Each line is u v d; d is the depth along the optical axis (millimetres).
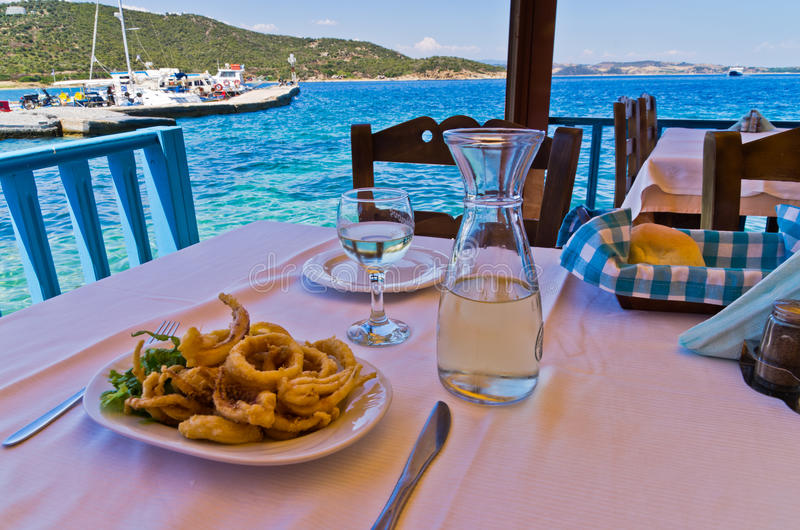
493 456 437
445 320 517
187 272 910
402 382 559
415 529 357
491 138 461
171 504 381
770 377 519
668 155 2186
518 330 493
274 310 758
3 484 401
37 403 520
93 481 406
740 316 573
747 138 2602
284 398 414
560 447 448
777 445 448
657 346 636
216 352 455
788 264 550
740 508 377
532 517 370
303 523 363
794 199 1958
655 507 379
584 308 754
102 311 749
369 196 755
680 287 670
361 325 698
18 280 3990
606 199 6391
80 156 1480
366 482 406
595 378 563
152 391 440
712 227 1141
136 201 1773
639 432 469
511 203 490
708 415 493
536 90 2508
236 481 405
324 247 1040
